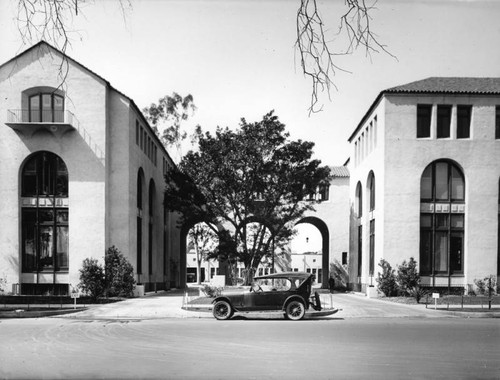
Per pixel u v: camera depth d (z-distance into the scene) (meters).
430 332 15.17
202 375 8.91
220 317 19.44
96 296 29.84
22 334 14.67
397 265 33.47
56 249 33.44
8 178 33.28
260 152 39.72
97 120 33.50
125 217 34.12
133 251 35.50
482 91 34.28
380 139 35.28
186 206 41.44
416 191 34.06
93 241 32.94
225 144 40.06
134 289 33.62
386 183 34.12
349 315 21.44
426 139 34.28
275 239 41.81
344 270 51.03
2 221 33.09
